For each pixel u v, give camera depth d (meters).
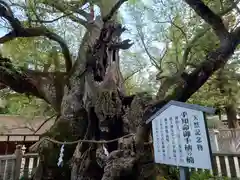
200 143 2.69
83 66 5.80
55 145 5.68
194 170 6.09
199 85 4.81
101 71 5.34
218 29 4.95
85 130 5.53
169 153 3.13
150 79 7.05
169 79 5.47
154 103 4.67
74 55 7.33
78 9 6.05
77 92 5.66
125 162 4.09
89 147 4.93
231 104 8.38
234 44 4.80
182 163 2.89
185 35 6.06
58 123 5.84
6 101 8.45
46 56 7.09
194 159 2.72
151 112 4.52
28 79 6.49
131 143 4.34
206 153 2.58
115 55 5.55
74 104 5.59
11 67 6.27
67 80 6.41
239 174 6.07
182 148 2.93
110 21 5.38
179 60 6.48
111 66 5.31
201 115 2.75
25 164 7.29
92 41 5.77
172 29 6.48
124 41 5.16
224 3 5.73
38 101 8.49
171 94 4.88
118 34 5.27
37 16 5.85
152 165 4.40
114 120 4.91
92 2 5.63
